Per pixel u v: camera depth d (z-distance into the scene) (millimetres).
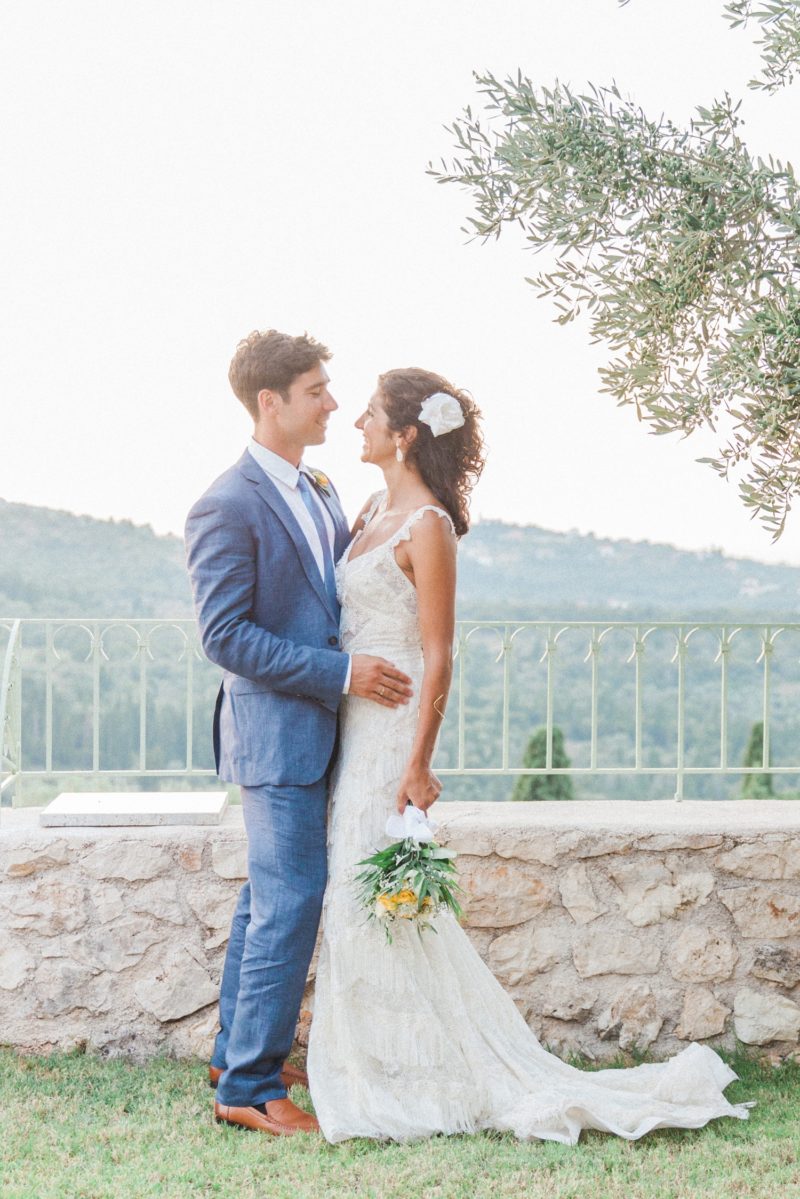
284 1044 3010
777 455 2596
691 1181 2715
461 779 15070
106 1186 2658
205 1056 3553
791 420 2529
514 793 12070
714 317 2793
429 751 2994
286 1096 3043
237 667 2957
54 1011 3551
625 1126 2988
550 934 3635
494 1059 3088
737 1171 2752
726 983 3646
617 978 3639
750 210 2742
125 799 3885
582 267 2934
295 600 3064
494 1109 3012
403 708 3045
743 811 3881
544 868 3635
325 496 3355
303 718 3023
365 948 2943
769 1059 3609
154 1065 3508
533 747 12062
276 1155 2840
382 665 2984
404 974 2953
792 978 3645
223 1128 3014
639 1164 2793
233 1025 3045
